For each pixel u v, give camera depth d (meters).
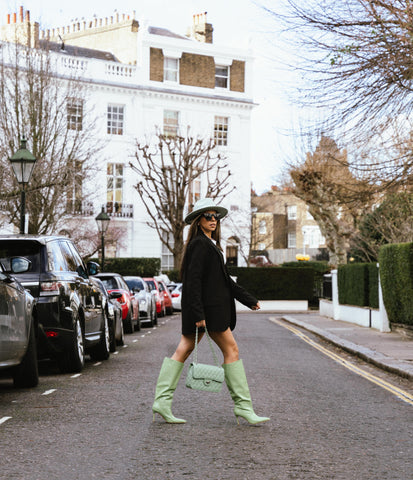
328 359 14.31
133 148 50.47
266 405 8.22
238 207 54.72
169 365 7.01
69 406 7.95
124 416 7.33
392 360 12.91
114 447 5.93
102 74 49.69
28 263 9.14
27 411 7.63
